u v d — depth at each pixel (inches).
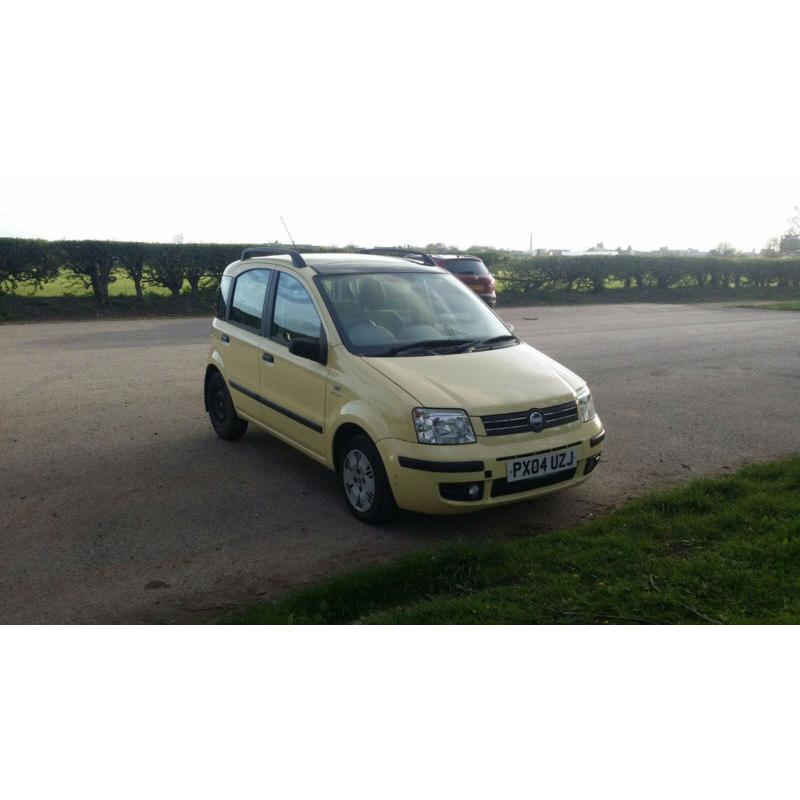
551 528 210.5
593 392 394.9
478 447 193.3
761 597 159.5
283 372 243.8
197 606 165.9
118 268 818.8
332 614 160.6
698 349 560.7
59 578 178.4
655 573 170.6
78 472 255.3
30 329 658.2
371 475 207.6
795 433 310.7
